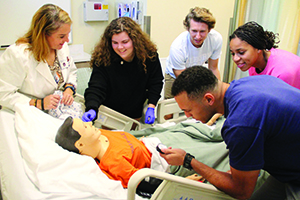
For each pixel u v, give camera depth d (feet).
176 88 3.82
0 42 10.78
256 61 5.49
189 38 7.91
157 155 5.47
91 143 4.96
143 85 7.40
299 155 3.48
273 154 3.58
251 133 3.21
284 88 3.48
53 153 4.45
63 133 4.91
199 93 3.62
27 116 5.28
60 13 5.15
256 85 3.53
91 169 4.41
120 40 6.25
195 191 4.07
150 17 9.77
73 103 6.45
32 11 11.10
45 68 5.66
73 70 6.90
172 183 3.85
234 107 3.40
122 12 11.60
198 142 6.77
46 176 4.09
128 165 4.79
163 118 8.66
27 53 5.36
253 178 3.43
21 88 5.76
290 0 10.27
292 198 3.72
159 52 10.64
